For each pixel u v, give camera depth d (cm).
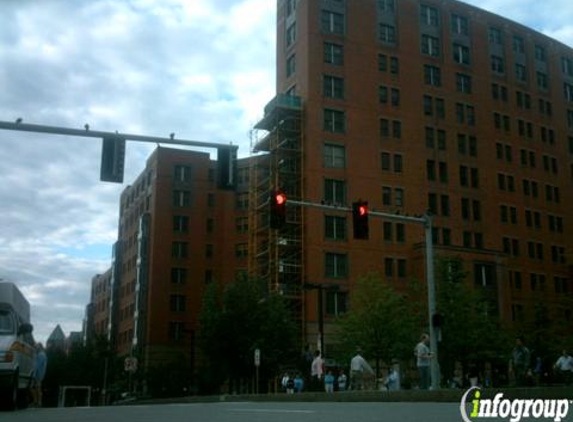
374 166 6969
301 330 6309
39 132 1716
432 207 7231
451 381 4712
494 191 7775
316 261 6438
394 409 1369
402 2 7625
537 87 8569
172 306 8500
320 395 2264
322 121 6819
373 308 5350
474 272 7025
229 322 5481
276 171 6750
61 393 6994
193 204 8925
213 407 1653
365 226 2336
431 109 7531
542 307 6306
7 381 1450
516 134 8181
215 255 8881
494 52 8238
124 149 1745
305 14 7056
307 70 6881
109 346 8162
